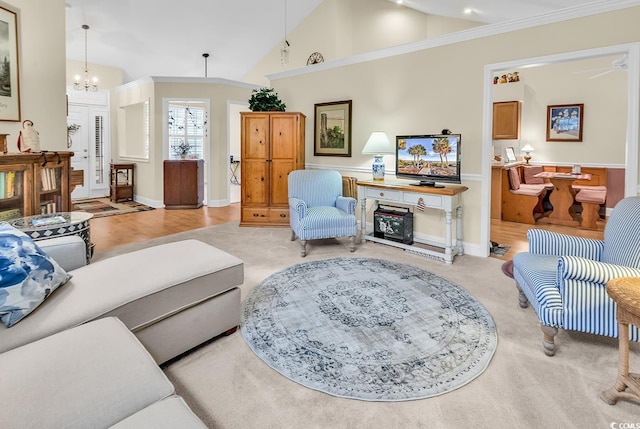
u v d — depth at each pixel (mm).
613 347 2117
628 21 2996
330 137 5273
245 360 1995
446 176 3777
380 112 4691
